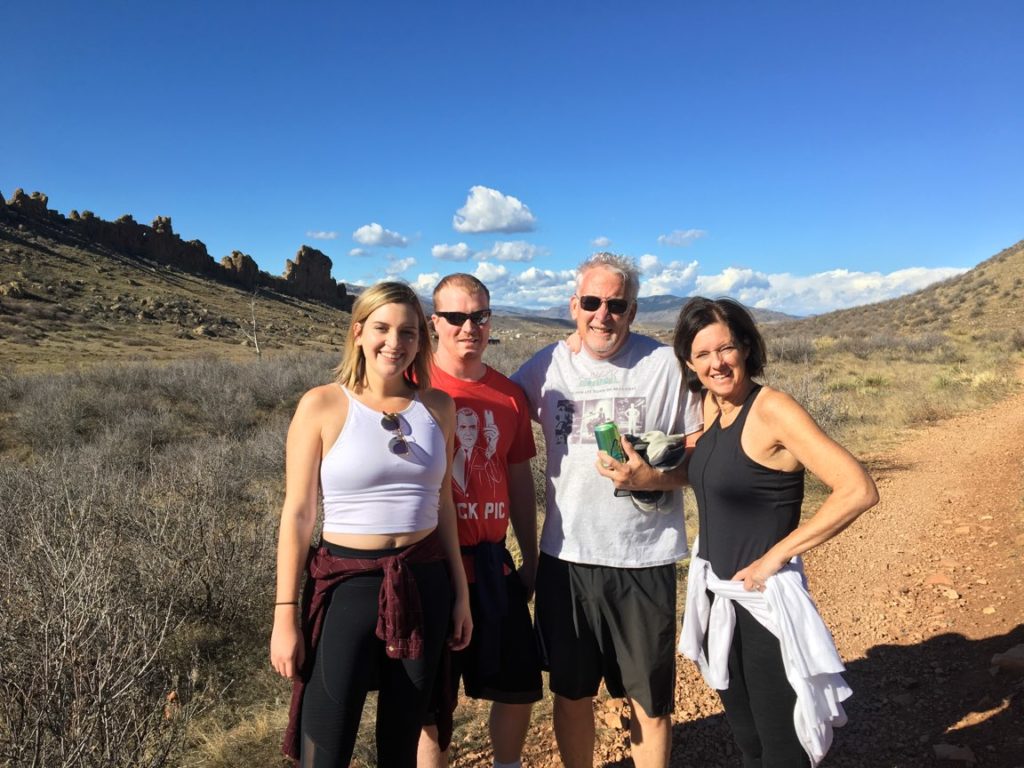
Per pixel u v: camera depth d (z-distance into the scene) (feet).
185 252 326.65
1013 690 11.28
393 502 7.12
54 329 143.02
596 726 11.59
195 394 55.77
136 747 9.21
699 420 9.05
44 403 46.91
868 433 38.88
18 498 21.13
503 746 9.41
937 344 95.55
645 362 9.00
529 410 9.45
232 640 15.39
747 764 8.18
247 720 12.14
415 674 7.26
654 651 8.75
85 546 15.25
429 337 7.59
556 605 9.07
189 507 18.92
